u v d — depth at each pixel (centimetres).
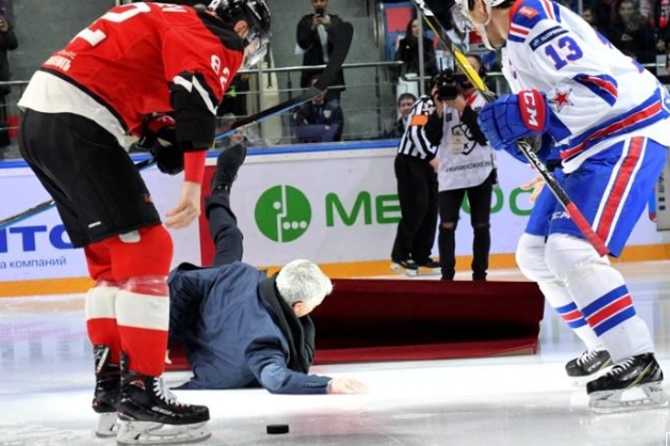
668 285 1864
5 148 2275
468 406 898
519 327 1256
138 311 769
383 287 1213
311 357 1009
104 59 771
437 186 2191
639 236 2344
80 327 1630
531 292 1223
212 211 1220
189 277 1029
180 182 2222
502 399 925
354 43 2483
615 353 870
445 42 967
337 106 2325
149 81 780
